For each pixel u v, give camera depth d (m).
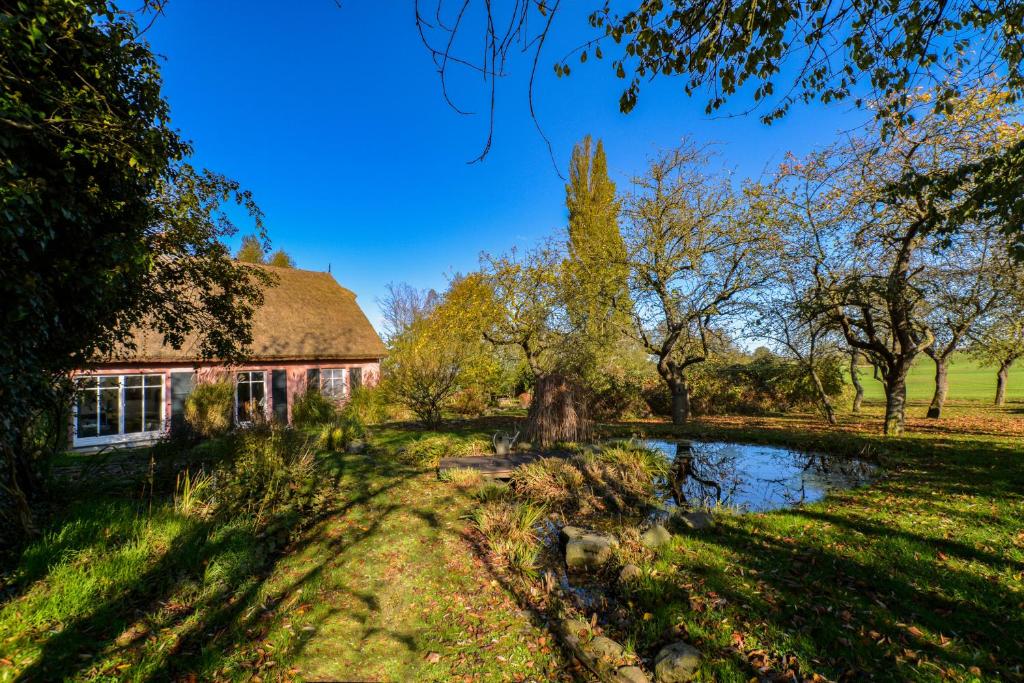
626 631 3.47
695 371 20.23
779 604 3.58
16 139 3.49
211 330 7.86
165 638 3.16
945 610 3.39
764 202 12.18
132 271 4.82
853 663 2.86
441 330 15.18
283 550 4.63
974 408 19.55
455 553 4.75
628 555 4.63
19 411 4.23
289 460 6.51
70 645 2.98
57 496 5.39
